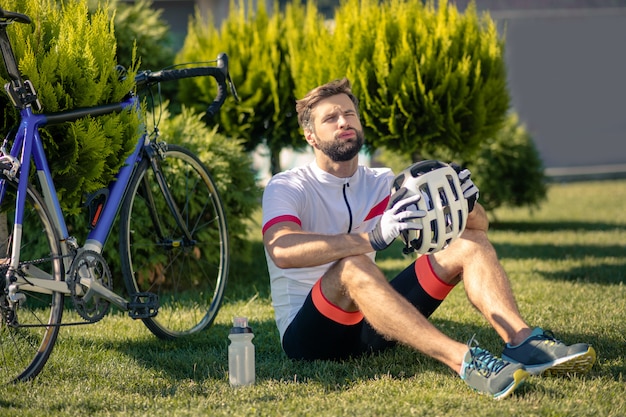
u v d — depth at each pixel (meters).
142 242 5.54
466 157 6.81
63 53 3.66
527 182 9.82
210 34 7.49
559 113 15.70
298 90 6.87
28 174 3.46
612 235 8.52
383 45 6.40
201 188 5.73
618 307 4.86
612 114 15.84
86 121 3.71
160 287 5.83
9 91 3.38
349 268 3.23
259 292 5.74
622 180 14.94
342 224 3.62
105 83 3.78
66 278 3.42
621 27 15.73
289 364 3.64
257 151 7.84
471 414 2.91
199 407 3.06
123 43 6.92
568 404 3.00
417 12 6.81
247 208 6.18
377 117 6.47
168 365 3.70
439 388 3.26
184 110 6.18
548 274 6.17
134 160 3.96
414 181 3.08
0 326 3.42
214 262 5.95
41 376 3.45
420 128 6.51
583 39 15.69
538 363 3.26
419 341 3.16
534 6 15.72
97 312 3.60
